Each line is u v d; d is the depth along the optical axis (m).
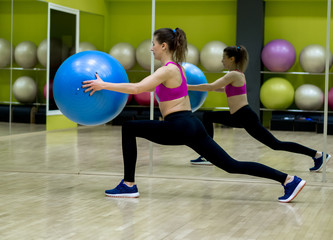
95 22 10.00
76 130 8.67
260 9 9.45
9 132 7.43
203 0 10.21
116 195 3.61
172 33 3.46
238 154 6.05
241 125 4.75
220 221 3.00
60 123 8.76
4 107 7.32
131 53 9.73
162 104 3.44
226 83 4.59
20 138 7.27
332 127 8.56
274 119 9.19
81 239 2.59
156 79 3.32
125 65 9.76
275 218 3.09
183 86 3.42
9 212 3.13
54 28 8.41
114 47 9.75
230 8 10.13
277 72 9.44
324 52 9.09
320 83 9.83
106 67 3.38
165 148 6.52
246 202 3.53
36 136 7.58
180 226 2.87
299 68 9.94
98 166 4.94
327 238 2.68
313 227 2.90
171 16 10.42
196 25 10.32
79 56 3.43
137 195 3.62
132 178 3.62
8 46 7.37
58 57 8.56
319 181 4.30
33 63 7.89
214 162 3.47
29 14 7.76
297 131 9.06
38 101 8.04
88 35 9.76
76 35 9.08
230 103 4.73
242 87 4.67
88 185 4.03
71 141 7.02
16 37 7.52
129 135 3.56
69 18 8.84
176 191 3.86
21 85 7.63
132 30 10.58
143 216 3.08
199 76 4.98
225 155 3.46
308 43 9.89
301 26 9.89
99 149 6.23
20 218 2.99
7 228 2.77
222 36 10.21
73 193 3.72
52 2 8.30
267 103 9.23
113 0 10.56
